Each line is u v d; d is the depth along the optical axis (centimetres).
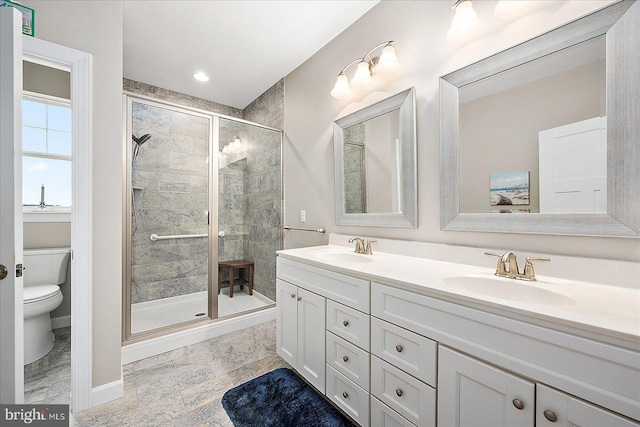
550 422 68
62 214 235
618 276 93
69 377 165
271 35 208
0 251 96
